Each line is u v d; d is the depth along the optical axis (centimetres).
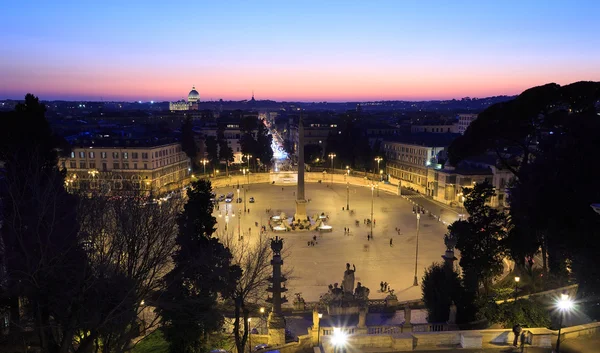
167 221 3198
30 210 2748
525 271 4762
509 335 2727
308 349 3028
